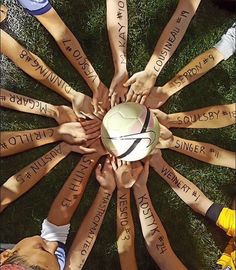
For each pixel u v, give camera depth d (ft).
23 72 5.25
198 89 5.57
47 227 5.07
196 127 5.41
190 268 5.59
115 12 5.20
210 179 5.62
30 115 5.30
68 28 5.26
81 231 5.23
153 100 5.30
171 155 5.54
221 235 5.64
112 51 5.26
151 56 5.36
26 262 4.17
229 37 5.36
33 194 5.32
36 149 5.32
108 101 5.20
